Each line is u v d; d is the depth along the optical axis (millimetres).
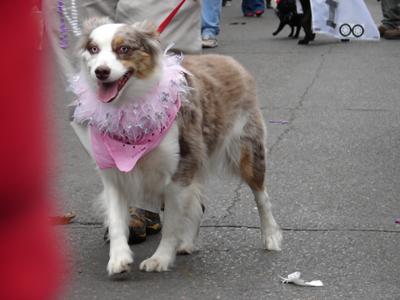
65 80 3607
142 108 2695
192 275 2887
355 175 4551
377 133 5656
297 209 3869
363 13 10586
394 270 2893
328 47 10344
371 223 3584
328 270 2918
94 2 3635
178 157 2863
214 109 3199
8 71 884
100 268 2973
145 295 2627
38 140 956
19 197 941
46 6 3572
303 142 5434
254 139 3461
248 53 9914
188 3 3670
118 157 2762
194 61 3418
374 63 8852
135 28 2697
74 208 3947
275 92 7344
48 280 1026
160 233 3602
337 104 6734
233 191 4238
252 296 2609
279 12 11359
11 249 943
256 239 3416
